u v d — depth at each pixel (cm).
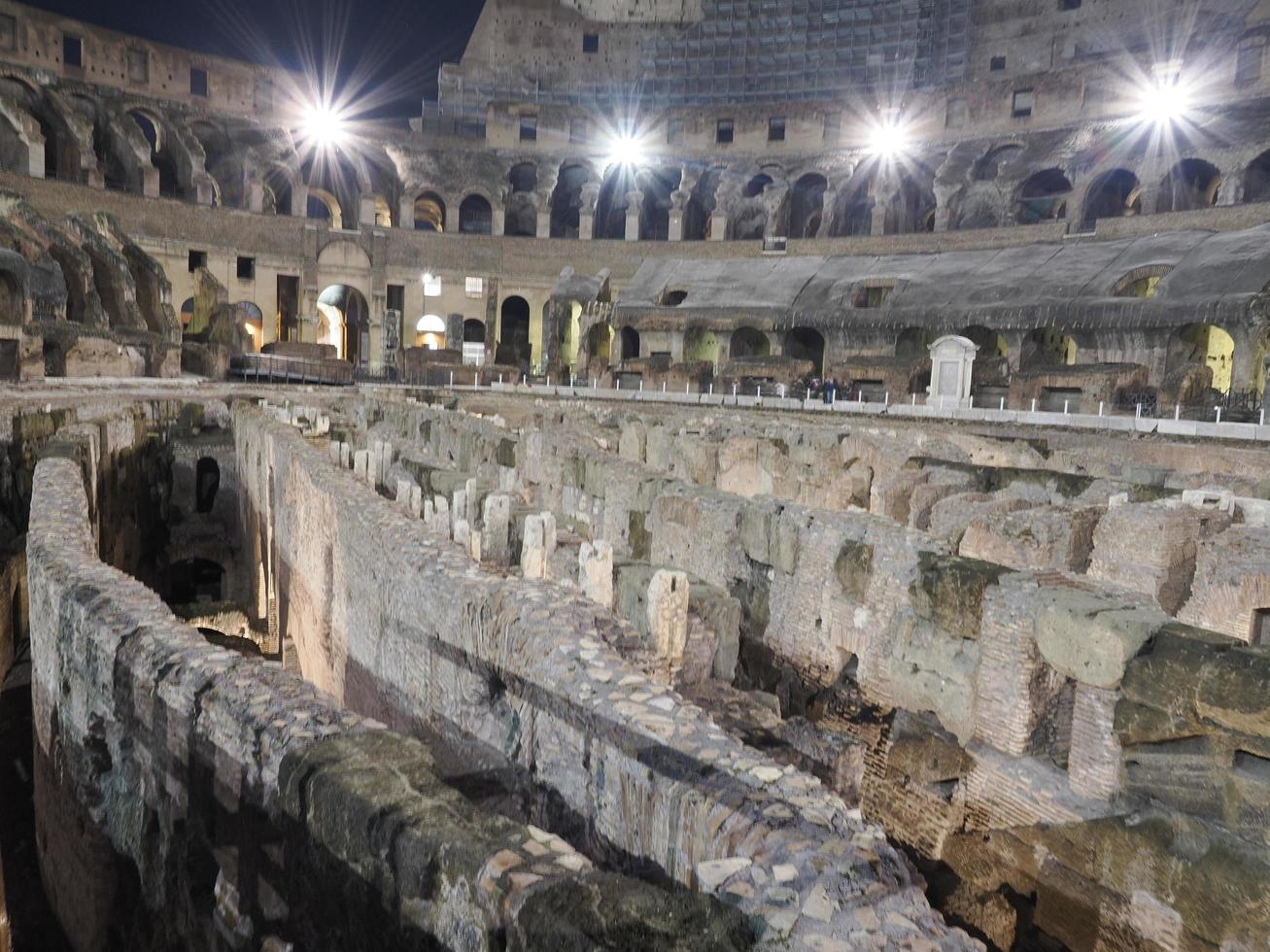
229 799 546
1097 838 696
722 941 347
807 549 1047
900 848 860
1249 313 3609
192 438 2903
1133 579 1087
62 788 779
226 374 4719
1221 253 4125
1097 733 706
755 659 1125
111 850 697
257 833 519
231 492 2792
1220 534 1073
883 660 924
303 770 474
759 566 1134
